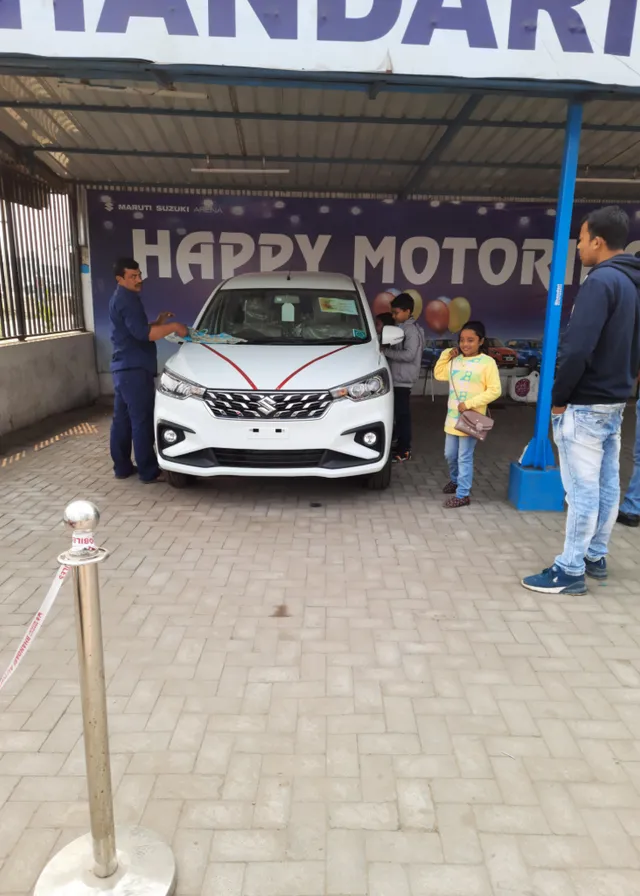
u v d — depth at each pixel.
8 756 2.29
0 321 7.21
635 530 4.51
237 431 4.48
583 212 9.52
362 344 5.19
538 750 2.33
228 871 1.84
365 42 3.71
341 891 1.78
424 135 6.77
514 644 3.02
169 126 6.55
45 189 8.23
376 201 9.34
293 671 2.79
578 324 3.04
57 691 2.65
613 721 2.49
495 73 3.80
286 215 9.34
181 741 2.36
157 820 2.01
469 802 2.09
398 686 2.70
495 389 4.55
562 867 1.86
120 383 5.14
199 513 4.73
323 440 4.50
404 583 3.63
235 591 3.51
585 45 3.78
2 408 7.03
